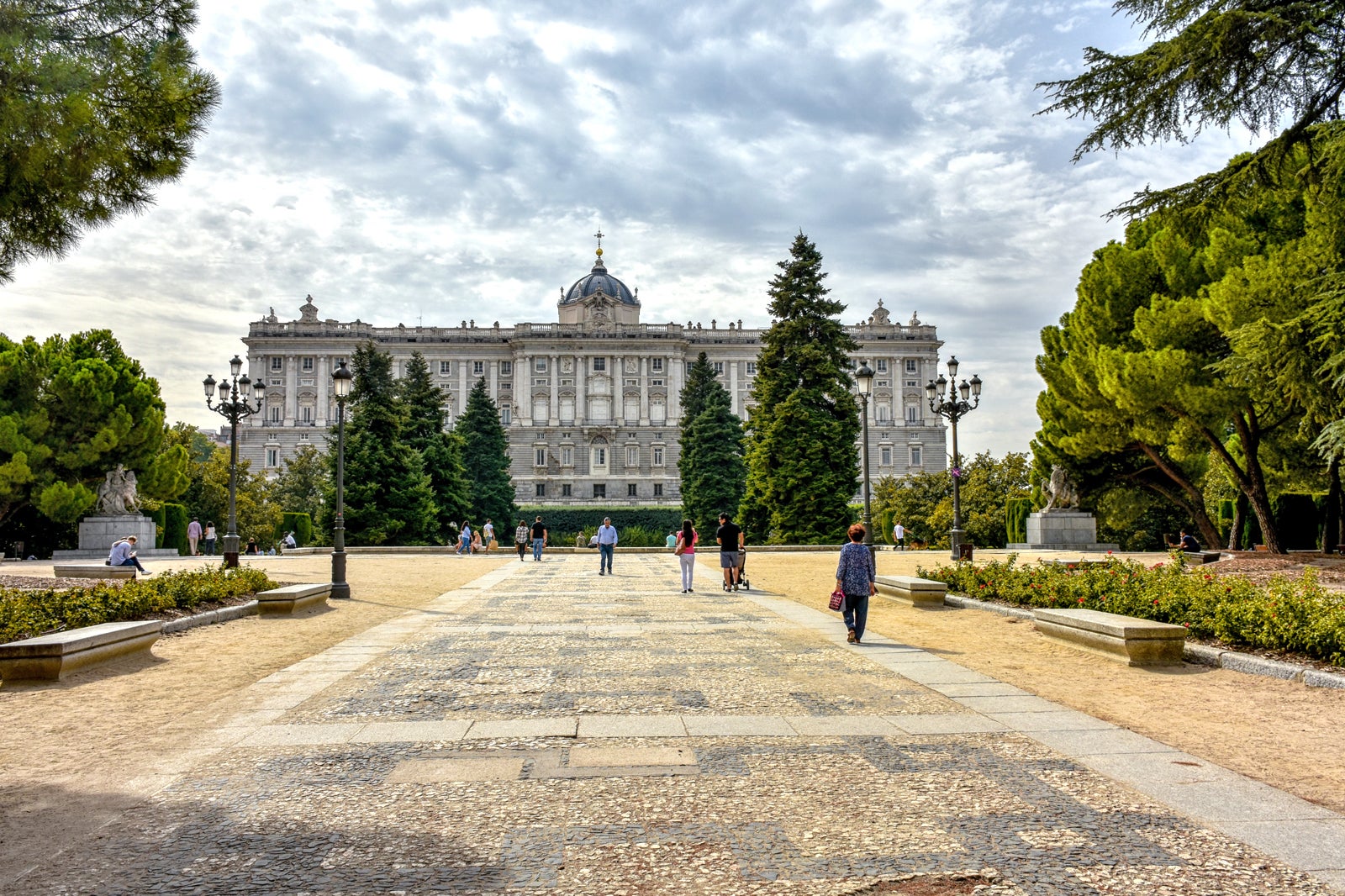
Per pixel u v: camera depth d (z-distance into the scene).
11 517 45.91
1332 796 6.66
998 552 41.34
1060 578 16.98
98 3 11.76
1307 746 8.05
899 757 7.64
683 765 7.44
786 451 51.69
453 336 117.75
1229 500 46.41
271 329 113.88
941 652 13.17
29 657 11.13
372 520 54.75
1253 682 10.83
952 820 6.10
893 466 119.00
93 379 45.06
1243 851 5.56
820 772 7.21
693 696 10.16
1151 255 33.38
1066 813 6.25
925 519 64.69
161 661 12.83
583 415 116.44
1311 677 10.52
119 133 11.91
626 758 7.64
